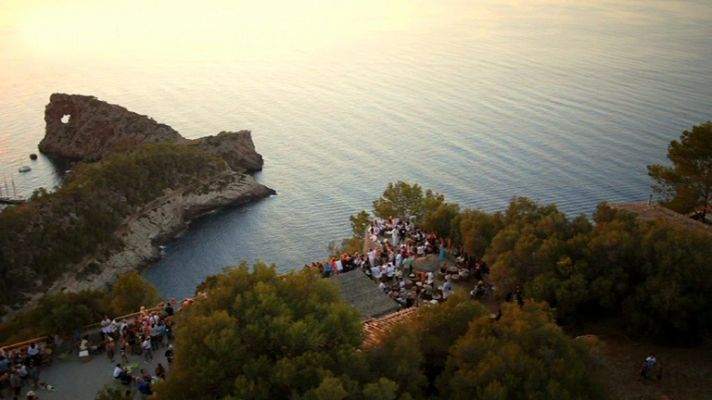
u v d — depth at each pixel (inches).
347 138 7362.2
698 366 1526.8
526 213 2138.3
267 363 1099.9
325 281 1320.1
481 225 2139.5
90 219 5398.6
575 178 5684.1
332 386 997.8
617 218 1939.0
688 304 1550.2
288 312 1178.6
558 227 1877.5
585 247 1743.4
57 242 5147.6
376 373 1143.0
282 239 5516.7
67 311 1847.9
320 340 1137.4
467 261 2149.4
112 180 5826.8
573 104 7588.6
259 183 6501.0
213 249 5516.7
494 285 1825.8
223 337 1102.4
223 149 7062.0
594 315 1716.3
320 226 5639.8
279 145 7465.6
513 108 7711.6
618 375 1493.6
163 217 5910.4
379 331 1448.1
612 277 1652.3
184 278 5118.1
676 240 1657.2
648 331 1608.0
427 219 2566.4
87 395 1470.2
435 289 1945.1
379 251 2226.9
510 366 1148.5
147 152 6466.5
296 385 1071.0
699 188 2625.5
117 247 5418.3
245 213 6072.8
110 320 1788.9
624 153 6067.9
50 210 5295.3
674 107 7150.6
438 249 2278.5
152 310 1772.9
